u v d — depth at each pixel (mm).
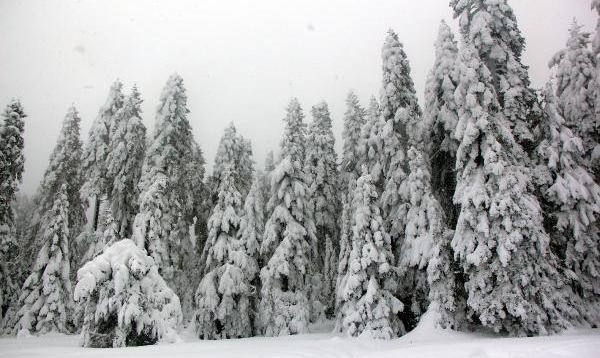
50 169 34781
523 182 20078
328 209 34469
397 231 24469
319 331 28891
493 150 20219
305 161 35469
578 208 21328
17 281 32000
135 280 19219
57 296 26688
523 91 22984
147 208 27422
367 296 21234
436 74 25031
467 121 21266
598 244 21750
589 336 15109
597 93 24234
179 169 31141
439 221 21453
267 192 42625
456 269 21562
